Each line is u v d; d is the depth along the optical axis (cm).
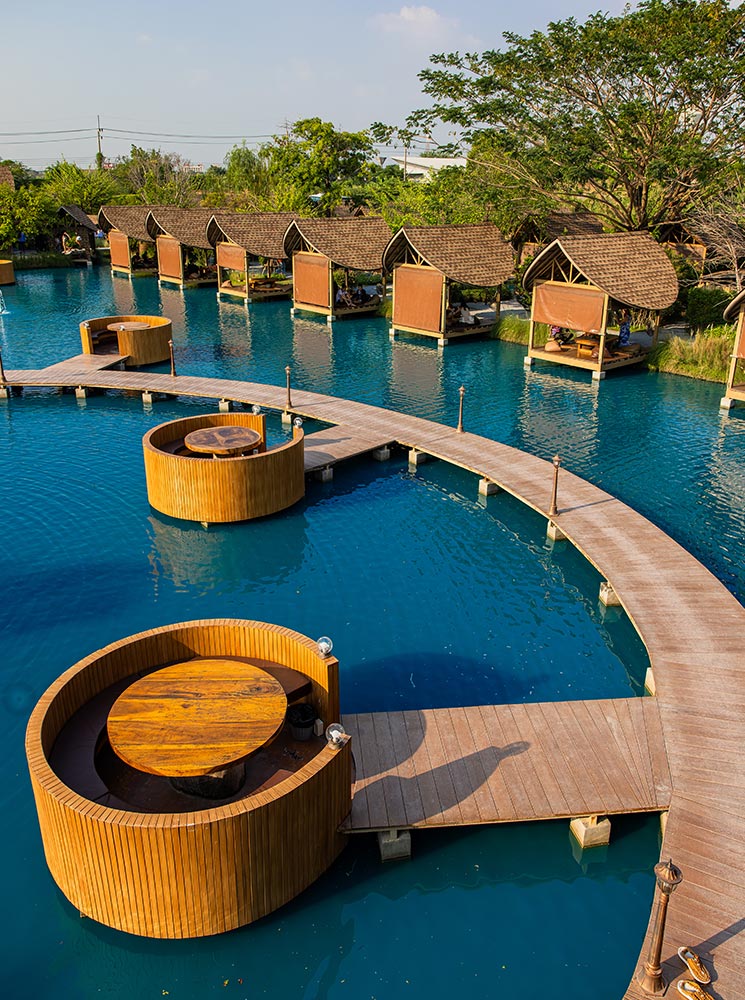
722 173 3812
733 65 3575
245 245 4831
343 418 2658
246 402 2831
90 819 841
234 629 1200
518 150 4219
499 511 2100
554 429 2650
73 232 7094
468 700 1375
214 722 994
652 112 3875
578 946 949
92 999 887
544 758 1144
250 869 898
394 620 1611
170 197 8112
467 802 1060
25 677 1416
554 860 1059
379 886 1017
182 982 908
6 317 4553
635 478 2259
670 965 841
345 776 996
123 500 2125
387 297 4831
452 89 4272
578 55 3809
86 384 3023
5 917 968
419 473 2347
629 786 1089
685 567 1684
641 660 1499
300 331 4200
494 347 3822
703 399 2981
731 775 1107
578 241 3250
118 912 900
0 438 2595
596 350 3334
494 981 905
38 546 1878
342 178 6744
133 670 1175
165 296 5238
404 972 915
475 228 3984
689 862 965
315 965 920
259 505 2002
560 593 1722
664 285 3409
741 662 1360
